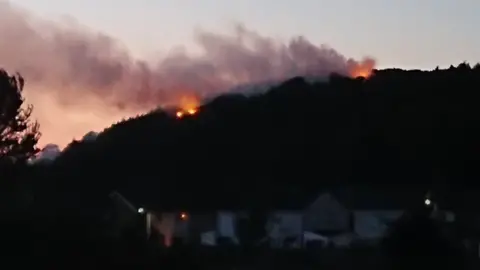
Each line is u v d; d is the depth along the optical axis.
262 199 84.19
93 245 26.56
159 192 84.12
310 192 87.44
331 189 86.75
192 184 89.06
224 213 76.69
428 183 87.44
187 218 74.50
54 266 24.34
